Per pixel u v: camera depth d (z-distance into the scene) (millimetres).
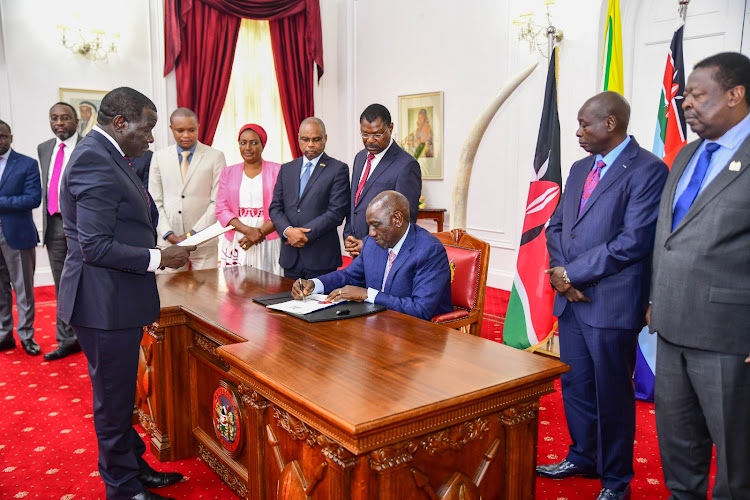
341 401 1498
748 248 1770
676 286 1890
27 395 3555
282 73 7848
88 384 3742
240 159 7812
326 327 2205
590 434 2504
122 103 2035
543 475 2592
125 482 2250
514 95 6176
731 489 1883
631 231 2158
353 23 8172
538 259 3744
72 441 2963
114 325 2080
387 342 2016
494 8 6320
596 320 2262
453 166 7035
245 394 1959
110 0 6621
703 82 1788
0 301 4316
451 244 3248
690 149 1988
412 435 1479
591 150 2338
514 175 6285
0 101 6137
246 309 2521
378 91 7922
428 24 7121
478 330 3016
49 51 6340
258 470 1973
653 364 3486
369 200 3320
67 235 2084
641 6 5160
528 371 1737
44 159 4137
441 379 1665
